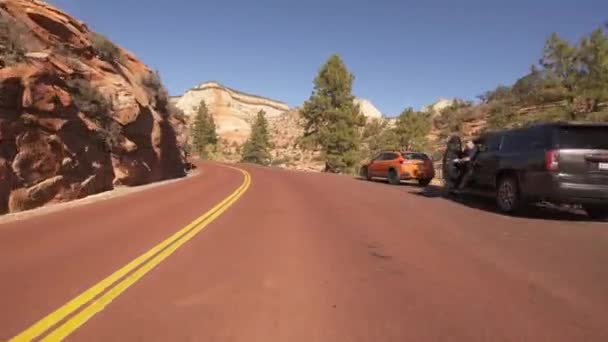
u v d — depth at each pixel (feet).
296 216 36.42
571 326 13.84
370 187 64.75
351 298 16.47
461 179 46.70
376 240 26.63
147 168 79.25
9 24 48.65
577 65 82.79
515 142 37.88
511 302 15.93
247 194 55.01
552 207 41.65
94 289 17.48
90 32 80.02
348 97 171.42
